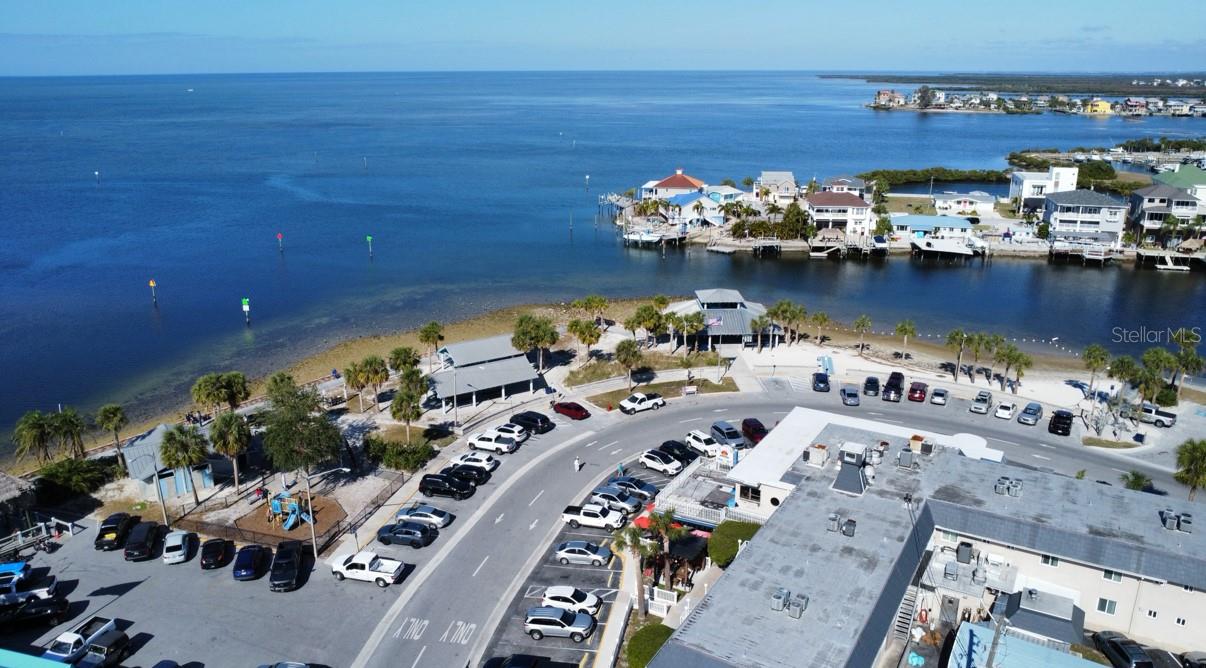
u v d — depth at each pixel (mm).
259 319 127062
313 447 66562
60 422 72500
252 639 50156
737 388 91938
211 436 67500
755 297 143500
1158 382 80938
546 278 154875
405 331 121500
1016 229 187000
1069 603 45344
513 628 51250
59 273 149750
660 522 52344
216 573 57438
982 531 48594
